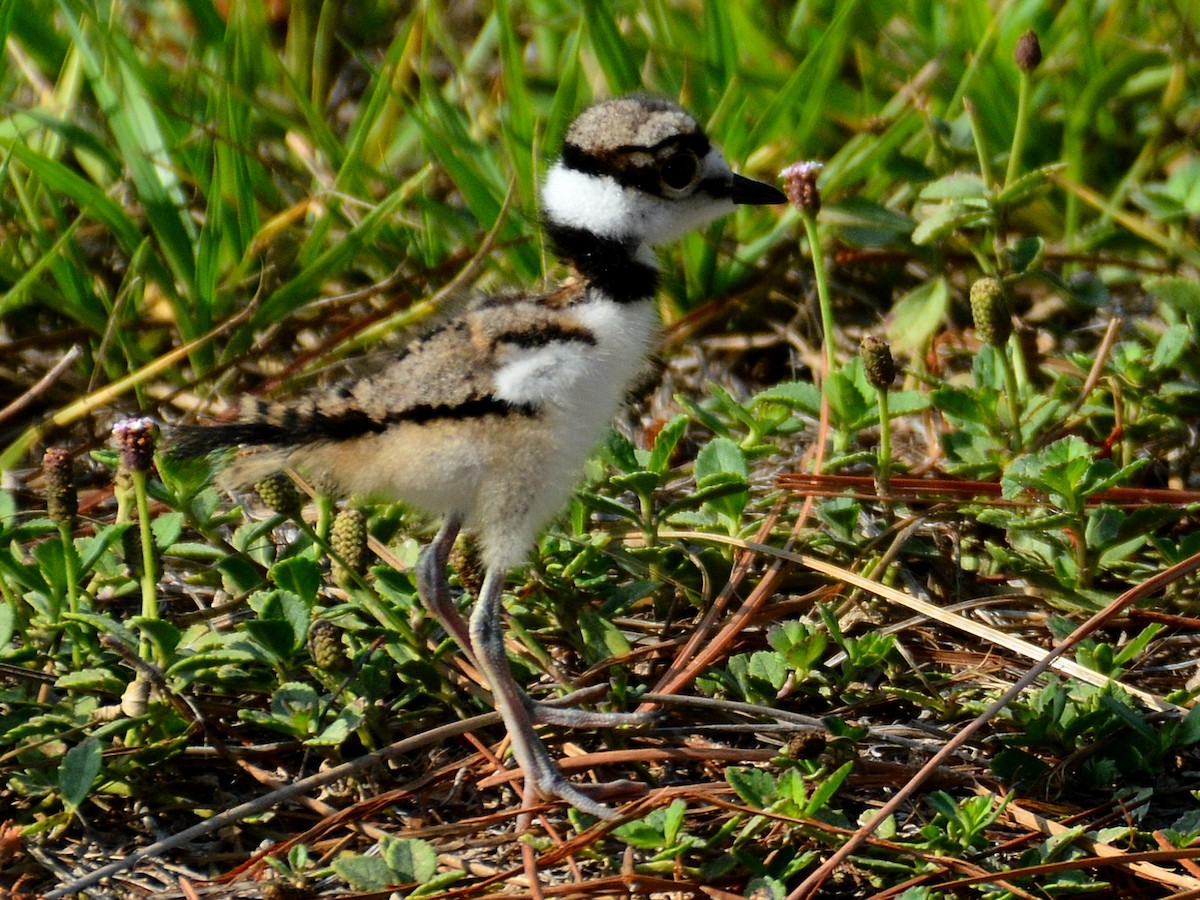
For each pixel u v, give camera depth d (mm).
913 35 12445
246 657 7188
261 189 11273
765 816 6465
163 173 10789
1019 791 7117
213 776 7223
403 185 10883
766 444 9102
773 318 11289
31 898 6426
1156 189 10641
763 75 11719
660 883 6371
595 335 7340
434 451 7066
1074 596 8281
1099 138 11969
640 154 7602
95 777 6707
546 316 7293
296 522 7793
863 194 11516
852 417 8844
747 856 6461
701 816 6965
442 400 6961
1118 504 8703
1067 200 11508
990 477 8906
